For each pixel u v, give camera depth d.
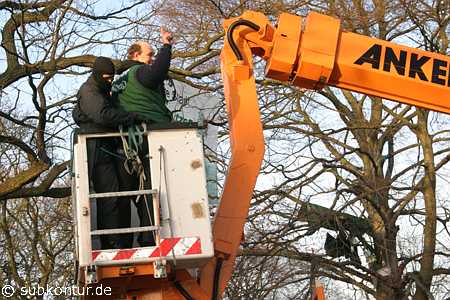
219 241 6.67
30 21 11.10
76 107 6.65
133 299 6.42
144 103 6.62
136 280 6.37
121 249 6.05
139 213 6.46
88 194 6.13
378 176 15.89
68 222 16.75
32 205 18.58
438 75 6.99
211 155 11.33
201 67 12.86
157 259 6.04
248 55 7.08
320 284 7.45
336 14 13.91
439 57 7.02
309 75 6.86
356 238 14.05
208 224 6.17
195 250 6.10
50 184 10.57
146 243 6.30
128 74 6.69
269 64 6.91
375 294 14.82
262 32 7.04
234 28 7.10
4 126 14.16
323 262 13.27
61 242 18.14
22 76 10.70
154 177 6.24
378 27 15.34
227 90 7.07
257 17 7.10
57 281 17.62
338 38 6.97
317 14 6.94
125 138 6.37
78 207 6.08
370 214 14.51
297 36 6.92
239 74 7.03
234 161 6.83
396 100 7.04
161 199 6.20
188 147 6.32
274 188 12.11
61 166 10.66
